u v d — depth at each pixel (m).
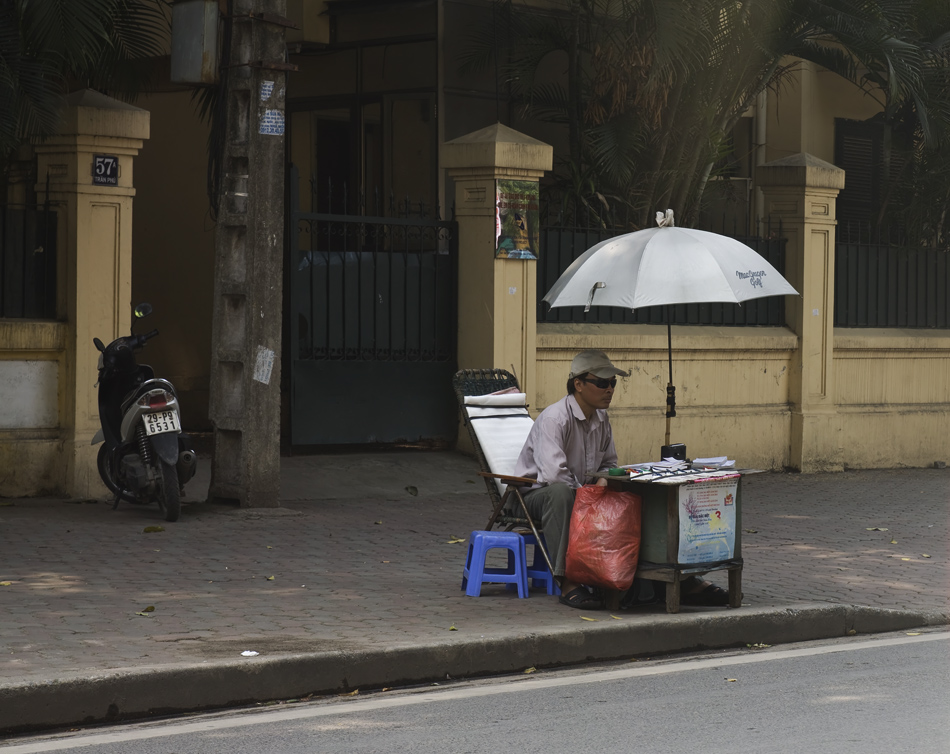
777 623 9.35
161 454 12.11
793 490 16.98
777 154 24.09
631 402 17.20
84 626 8.17
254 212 12.89
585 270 9.77
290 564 10.64
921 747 6.57
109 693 6.94
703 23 17.44
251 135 12.87
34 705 6.75
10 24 12.52
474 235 16.23
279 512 13.02
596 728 6.88
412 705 7.34
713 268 9.44
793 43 18.36
